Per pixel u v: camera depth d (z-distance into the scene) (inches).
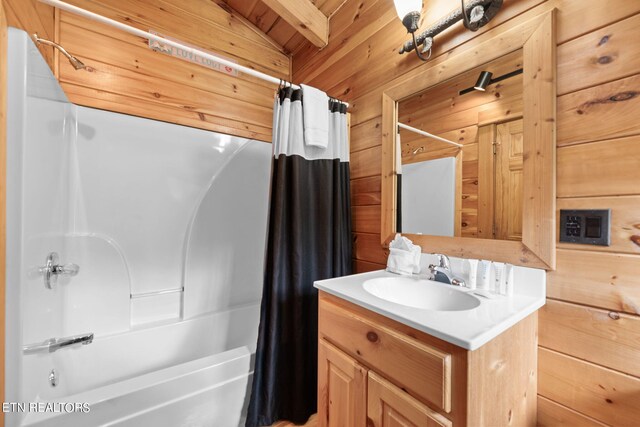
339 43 72.2
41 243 41.0
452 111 46.2
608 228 30.0
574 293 32.4
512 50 38.0
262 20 82.7
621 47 29.4
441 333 25.7
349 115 67.7
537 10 35.9
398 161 55.1
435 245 47.9
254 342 76.7
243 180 81.0
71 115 57.7
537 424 35.1
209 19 77.5
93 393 39.0
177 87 71.9
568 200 32.9
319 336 43.0
